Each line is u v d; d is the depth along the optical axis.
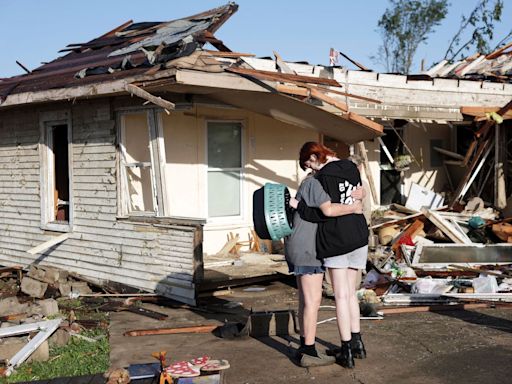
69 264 10.43
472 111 12.06
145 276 9.00
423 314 7.47
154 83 7.82
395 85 11.70
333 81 8.97
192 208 9.95
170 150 9.66
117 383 5.16
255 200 5.50
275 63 10.41
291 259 5.52
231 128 10.45
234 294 8.94
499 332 6.58
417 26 32.12
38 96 9.82
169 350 6.34
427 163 13.48
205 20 10.16
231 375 5.51
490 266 9.86
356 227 5.41
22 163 11.48
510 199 11.85
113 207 9.55
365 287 8.59
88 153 9.95
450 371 5.44
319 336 6.58
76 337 6.98
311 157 5.61
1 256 12.04
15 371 5.93
